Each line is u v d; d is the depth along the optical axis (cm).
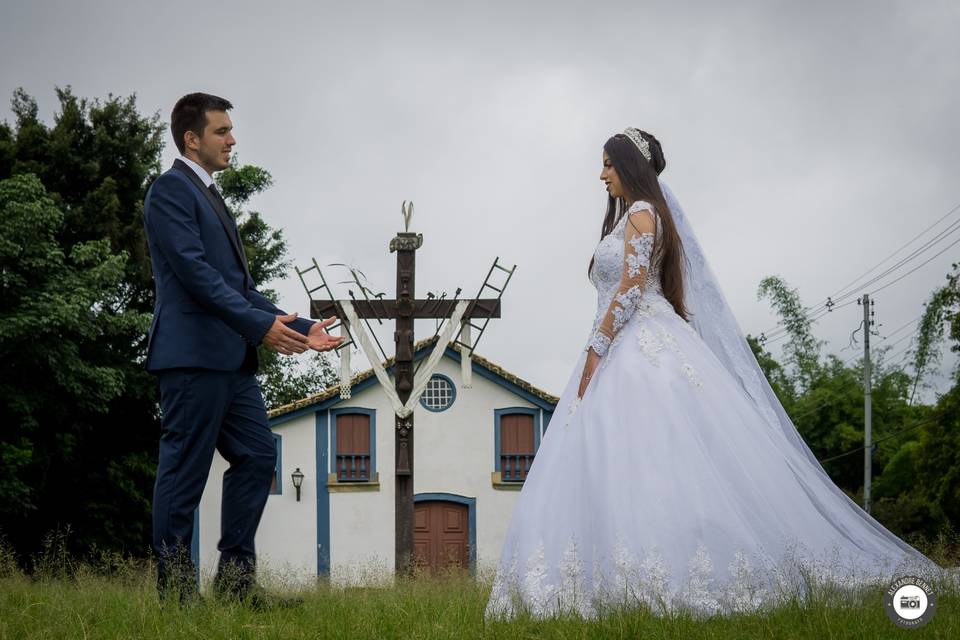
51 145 2934
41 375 2538
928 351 4928
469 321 1555
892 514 3278
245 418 503
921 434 3334
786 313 5516
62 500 2758
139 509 2866
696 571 439
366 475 2655
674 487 457
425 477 2655
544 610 444
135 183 3106
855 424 4866
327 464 2652
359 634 412
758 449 485
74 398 2606
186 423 475
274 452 510
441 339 1567
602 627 390
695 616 425
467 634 408
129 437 2891
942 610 414
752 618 405
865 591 438
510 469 2664
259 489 505
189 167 502
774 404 543
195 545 2445
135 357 2873
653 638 380
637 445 470
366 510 2645
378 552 2633
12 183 2466
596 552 456
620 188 534
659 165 541
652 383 485
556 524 470
